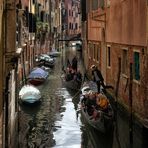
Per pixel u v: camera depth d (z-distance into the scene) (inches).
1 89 396.8
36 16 1519.4
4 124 431.8
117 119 660.7
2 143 409.7
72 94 919.7
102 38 924.0
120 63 705.0
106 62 863.1
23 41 936.3
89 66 1182.3
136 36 596.1
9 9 434.6
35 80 1041.5
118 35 727.7
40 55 1582.2
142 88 561.9
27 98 765.9
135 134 580.1
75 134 594.2
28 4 1197.1
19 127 625.6
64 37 2935.5
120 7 708.0
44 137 580.1
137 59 601.3
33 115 713.0
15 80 587.2
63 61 1742.1
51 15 2218.3
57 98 869.2
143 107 554.3
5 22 433.1
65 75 1047.6
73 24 3383.4
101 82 768.3
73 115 709.3
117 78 727.7
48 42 2066.9
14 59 456.4
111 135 574.2
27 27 1142.3
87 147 534.9
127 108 634.2
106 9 862.5
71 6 3321.9
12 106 521.3
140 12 571.2
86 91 780.0
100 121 562.3
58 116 703.1
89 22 1202.6
